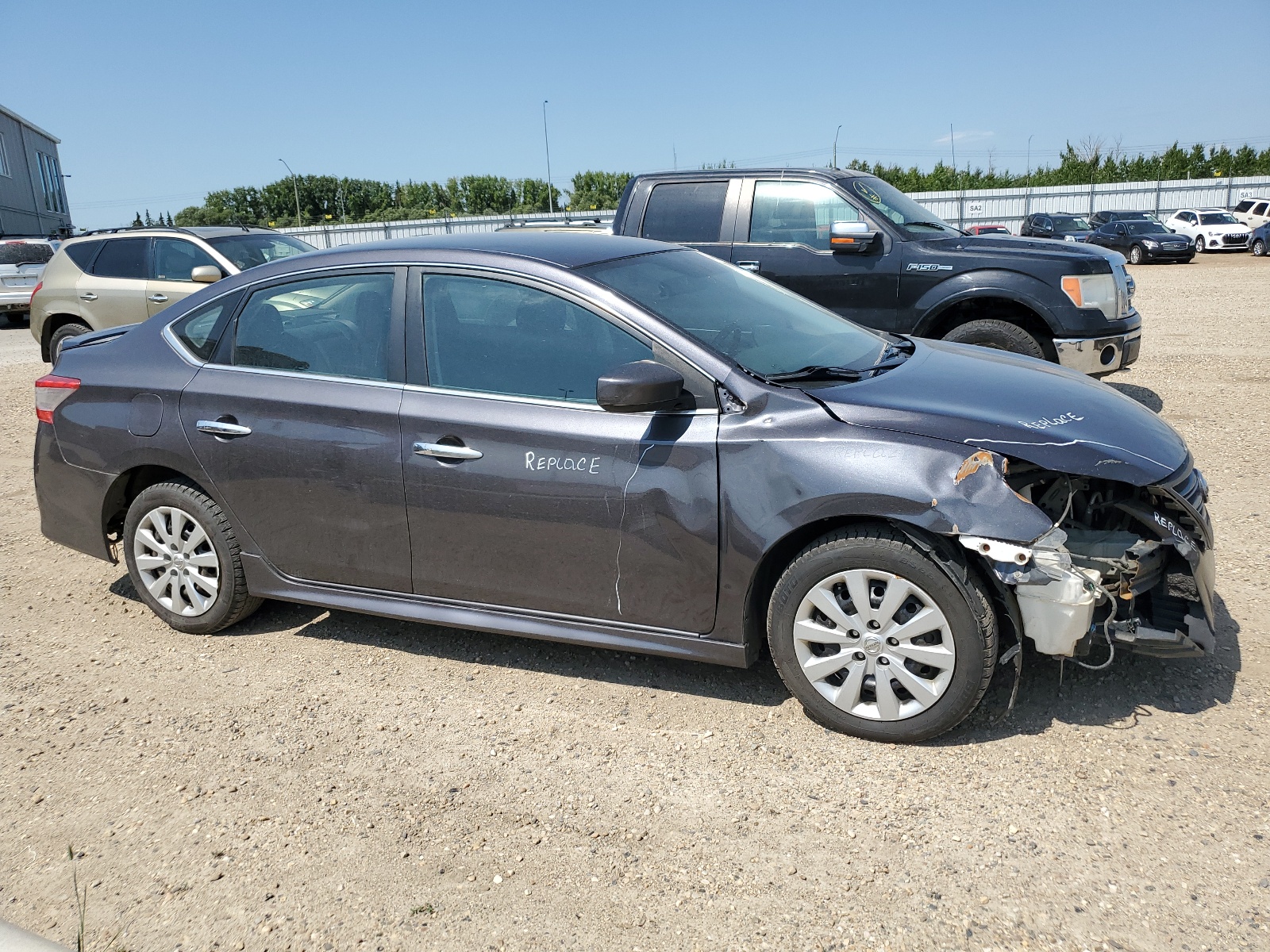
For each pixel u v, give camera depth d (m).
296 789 3.16
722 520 3.27
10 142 37.81
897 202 7.80
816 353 3.76
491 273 3.68
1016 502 2.97
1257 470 5.97
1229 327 12.43
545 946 2.45
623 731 3.43
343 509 3.85
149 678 3.99
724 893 2.60
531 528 3.53
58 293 10.66
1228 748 3.11
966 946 2.37
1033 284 7.04
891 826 2.83
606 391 3.12
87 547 4.50
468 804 3.05
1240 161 53.16
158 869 2.81
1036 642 3.03
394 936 2.51
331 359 3.90
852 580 3.16
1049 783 2.98
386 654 4.12
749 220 7.82
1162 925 2.40
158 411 4.16
